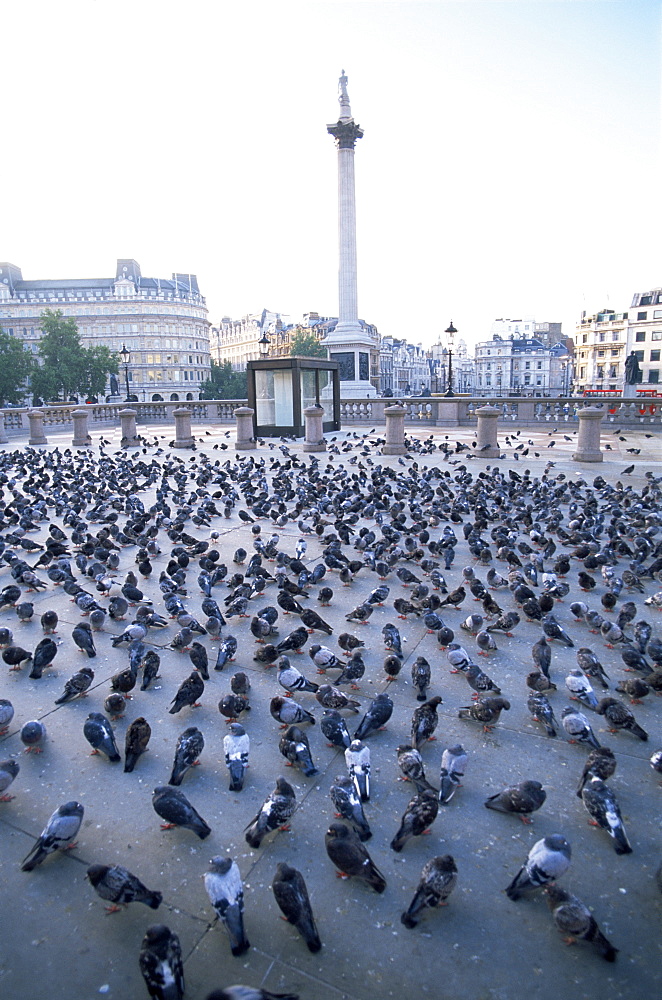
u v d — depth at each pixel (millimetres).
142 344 149625
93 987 3469
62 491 17141
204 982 3434
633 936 3721
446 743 5684
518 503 14031
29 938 3770
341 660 7266
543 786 5066
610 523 13031
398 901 3990
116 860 4363
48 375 100500
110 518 13773
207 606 8070
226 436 33094
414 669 6477
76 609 9062
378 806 4867
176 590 9141
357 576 10414
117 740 5793
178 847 4480
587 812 4785
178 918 3891
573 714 5441
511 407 40875
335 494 15953
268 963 3557
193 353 160375
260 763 5426
